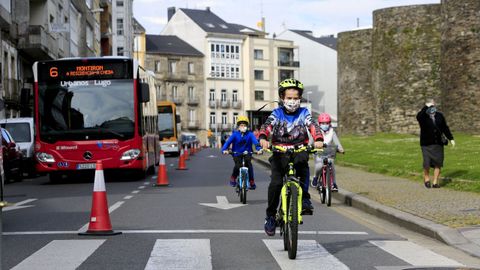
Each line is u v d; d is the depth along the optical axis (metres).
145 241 10.77
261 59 125.38
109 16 87.56
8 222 13.21
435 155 19.19
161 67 118.25
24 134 29.94
